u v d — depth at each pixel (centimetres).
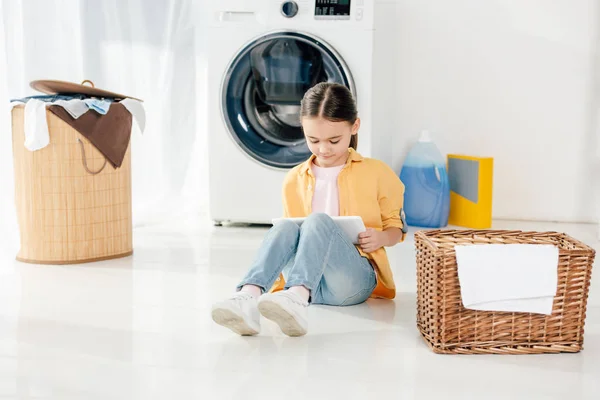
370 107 315
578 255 169
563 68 350
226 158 328
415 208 342
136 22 329
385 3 357
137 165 338
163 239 306
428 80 360
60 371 160
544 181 358
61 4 302
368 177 207
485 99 357
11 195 293
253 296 179
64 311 205
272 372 160
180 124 348
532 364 165
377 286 216
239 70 322
